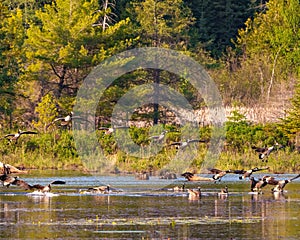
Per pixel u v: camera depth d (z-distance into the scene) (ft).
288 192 431.02
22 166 571.69
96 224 317.01
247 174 399.03
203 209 358.02
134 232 300.40
